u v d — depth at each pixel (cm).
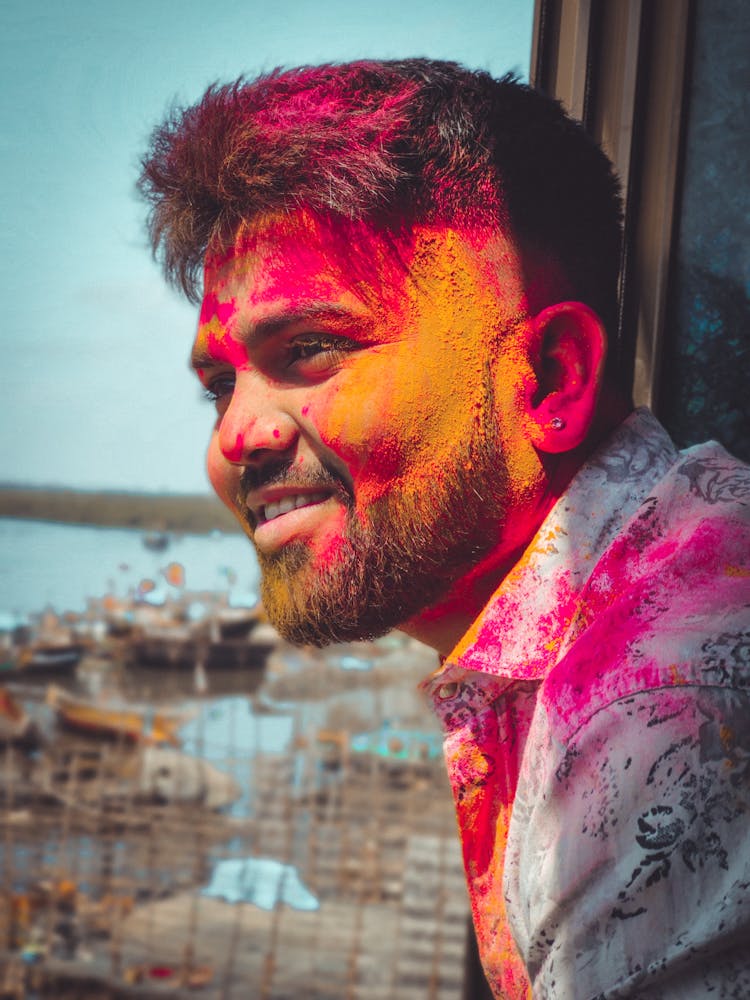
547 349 68
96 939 402
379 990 364
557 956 52
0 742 590
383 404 64
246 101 70
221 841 480
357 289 65
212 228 70
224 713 739
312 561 67
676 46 92
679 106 92
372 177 64
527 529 68
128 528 2942
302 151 65
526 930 57
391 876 443
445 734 69
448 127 67
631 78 92
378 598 67
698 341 93
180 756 576
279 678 828
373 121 66
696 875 48
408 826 486
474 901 69
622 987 49
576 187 72
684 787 49
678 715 50
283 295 65
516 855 58
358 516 66
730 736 49
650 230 93
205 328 70
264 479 68
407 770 554
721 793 48
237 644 873
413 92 68
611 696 52
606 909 50
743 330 91
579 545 66
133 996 364
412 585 67
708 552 56
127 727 642
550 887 52
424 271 65
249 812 513
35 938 398
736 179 91
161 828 493
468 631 68
